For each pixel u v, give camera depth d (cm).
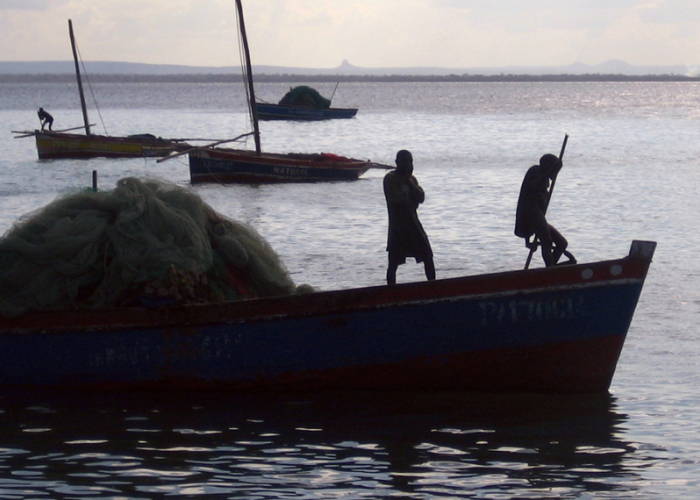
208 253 1911
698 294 2534
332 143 9850
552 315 1741
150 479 1414
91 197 1914
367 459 1491
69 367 1822
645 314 2330
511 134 11219
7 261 1850
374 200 5019
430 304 1744
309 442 1568
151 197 1908
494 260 3086
